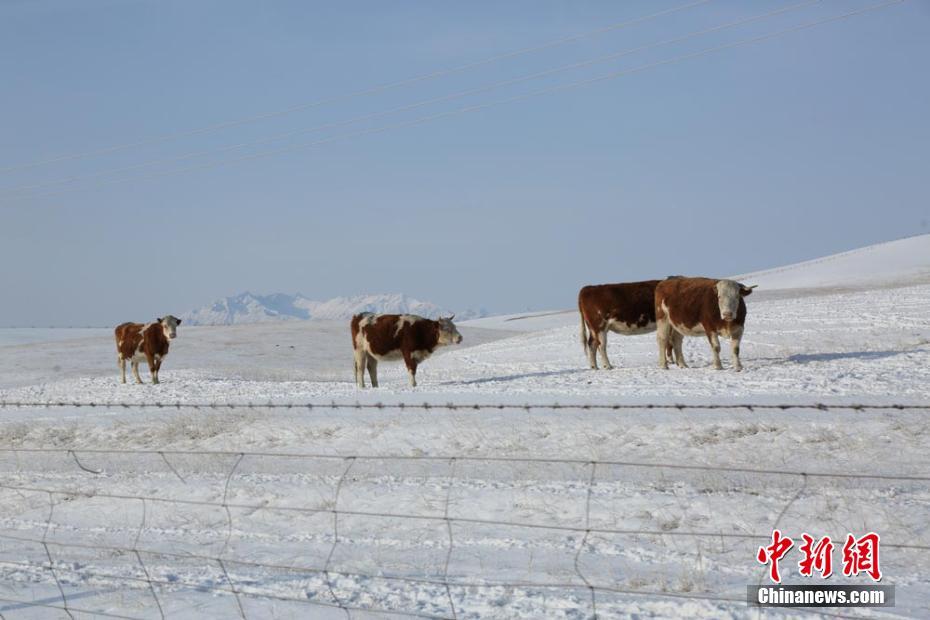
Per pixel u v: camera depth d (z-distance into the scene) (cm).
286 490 1397
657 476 1296
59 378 4903
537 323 8400
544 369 3181
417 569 961
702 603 781
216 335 6944
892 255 12438
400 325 2542
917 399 1616
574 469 1382
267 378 3628
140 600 884
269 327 7600
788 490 1180
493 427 1684
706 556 948
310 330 7244
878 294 4584
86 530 1273
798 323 3541
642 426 1584
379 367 4331
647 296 2580
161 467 1686
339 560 1020
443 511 1218
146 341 3316
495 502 1230
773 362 2370
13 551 1145
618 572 908
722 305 2217
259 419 1989
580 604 802
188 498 1416
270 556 1056
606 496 1206
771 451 1390
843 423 1475
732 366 2327
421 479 1404
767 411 1592
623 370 2478
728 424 1537
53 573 1004
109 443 2017
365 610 812
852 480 1213
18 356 6000
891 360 2184
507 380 2483
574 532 1077
